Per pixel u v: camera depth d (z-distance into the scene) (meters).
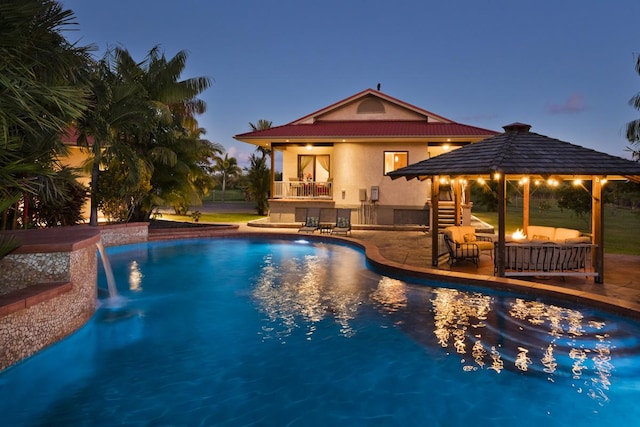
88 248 8.21
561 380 5.90
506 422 4.95
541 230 13.53
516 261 10.54
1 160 6.23
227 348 7.17
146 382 5.97
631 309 7.59
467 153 11.66
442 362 6.51
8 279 6.93
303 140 22.70
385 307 9.29
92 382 5.95
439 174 11.02
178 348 7.18
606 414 5.10
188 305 9.66
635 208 29.98
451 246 12.10
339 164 23.50
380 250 15.03
